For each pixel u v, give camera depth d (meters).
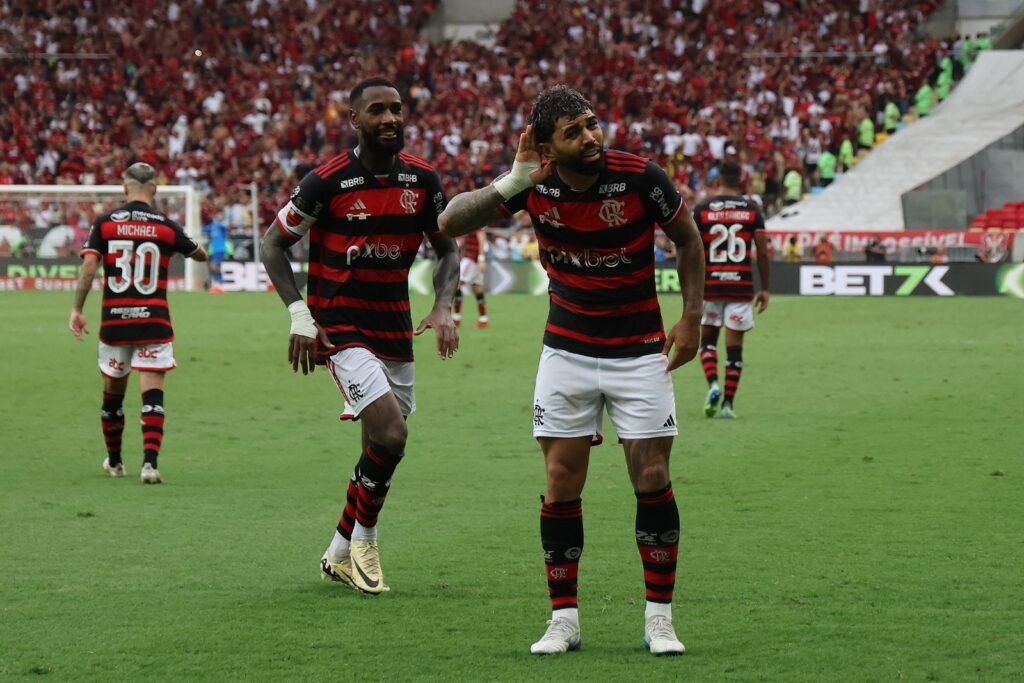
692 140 77.44
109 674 9.99
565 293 10.70
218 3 93.56
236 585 12.84
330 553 12.81
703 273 10.63
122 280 18.78
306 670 10.08
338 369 12.88
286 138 83.69
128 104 89.38
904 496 17.05
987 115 81.25
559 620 10.64
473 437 22.69
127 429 23.84
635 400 10.57
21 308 55.03
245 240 72.44
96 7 93.38
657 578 10.58
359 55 91.06
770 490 17.56
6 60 91.44
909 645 10.55
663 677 9.81
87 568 13.48
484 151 79.44
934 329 44.50
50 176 84.75
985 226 69.81
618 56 86.50
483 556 14.02
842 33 85.56
